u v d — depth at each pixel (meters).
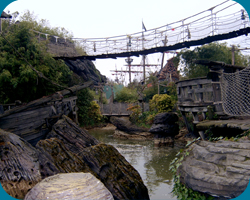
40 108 9.44
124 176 6.07
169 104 19.38
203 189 4.38
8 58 14.61
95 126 26.55
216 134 9.12
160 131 15.84
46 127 9.62
